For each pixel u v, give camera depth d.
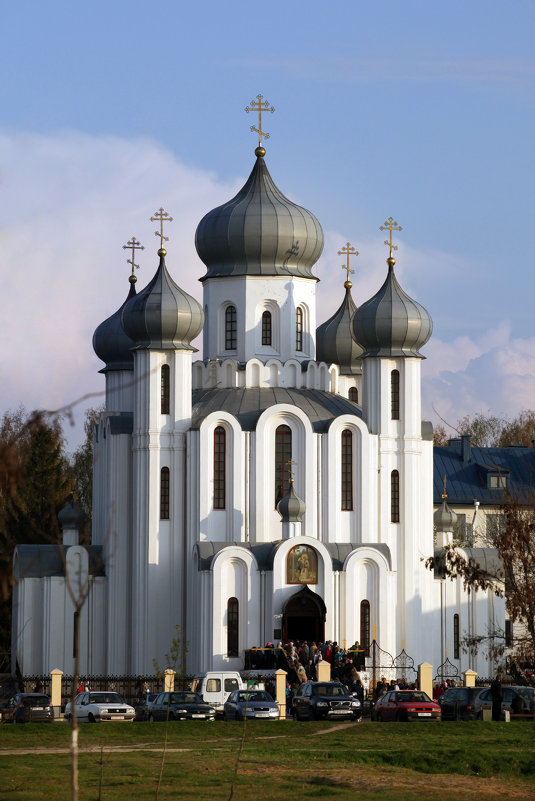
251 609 81.94
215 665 81.25
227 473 86.00
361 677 81.50
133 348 87.00
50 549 88.19
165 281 87.31
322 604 82.44
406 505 88.19
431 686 72.94
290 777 42.56
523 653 60.94
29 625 87.19
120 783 40.88
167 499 86.06
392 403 89.06
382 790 40.66
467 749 48.25
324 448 87.12
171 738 53.50
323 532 86.50
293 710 66.94
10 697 76.19
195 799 38.19
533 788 42.31
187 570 85.31
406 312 88.81
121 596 87.19
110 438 89.12
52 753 48.75
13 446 26.14
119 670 86.50
